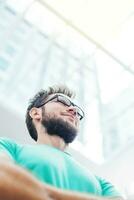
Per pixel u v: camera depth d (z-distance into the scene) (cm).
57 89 170
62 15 469
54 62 631
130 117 673
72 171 118
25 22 598
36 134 154
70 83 598
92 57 552
